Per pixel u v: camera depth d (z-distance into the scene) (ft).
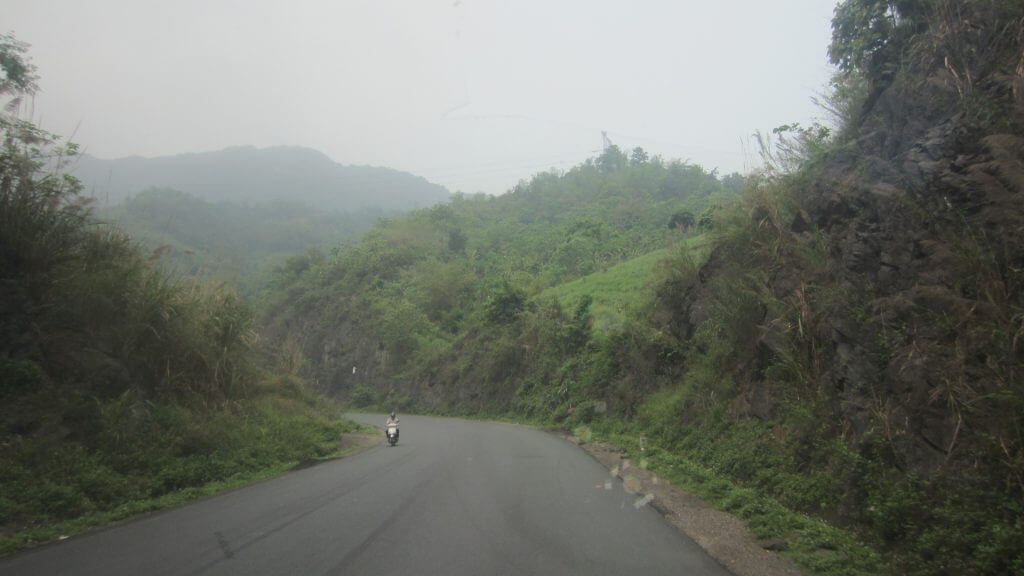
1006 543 16.75
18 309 39.19
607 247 168.25
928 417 23.77
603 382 79.25
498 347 115.96
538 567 19.16
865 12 39.06
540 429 81.66
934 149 30.22
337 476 39.70
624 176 279.28
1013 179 24.70
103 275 45.09
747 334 44.78
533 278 165.68
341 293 210.79
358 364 183.73
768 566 19.70
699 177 263.90
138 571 19.35
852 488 24.99
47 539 24.63
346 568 19.07
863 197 34.53
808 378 34.55
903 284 29.04
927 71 33.96
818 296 35.27
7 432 32.73
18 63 42.16
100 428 36.52
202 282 59.98
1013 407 20.17
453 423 100.68
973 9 31.71
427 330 170.60
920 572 17.76
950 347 24.27
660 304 70.90
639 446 51.67
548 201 282.36
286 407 67.51
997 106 27.76
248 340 59.06
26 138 42.39
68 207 45.24
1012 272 23.54
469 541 22.25
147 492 33.42
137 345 46.26
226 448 44.57
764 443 35.14
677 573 18.71
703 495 32.07
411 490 33.19
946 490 20.75
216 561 20.17
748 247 48.88
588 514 27.07
